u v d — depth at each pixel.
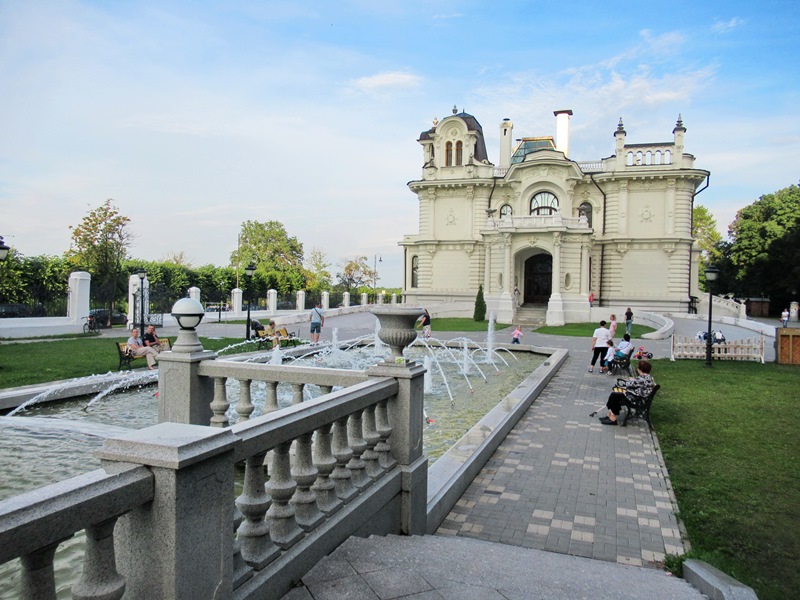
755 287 55.41
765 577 4.38
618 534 5.32
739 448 8.13
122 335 25.31
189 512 2.19
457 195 46.16
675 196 40.50
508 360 19.38
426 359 14.56
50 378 12.12
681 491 6.39
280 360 17.42
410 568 3.59
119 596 2.04
